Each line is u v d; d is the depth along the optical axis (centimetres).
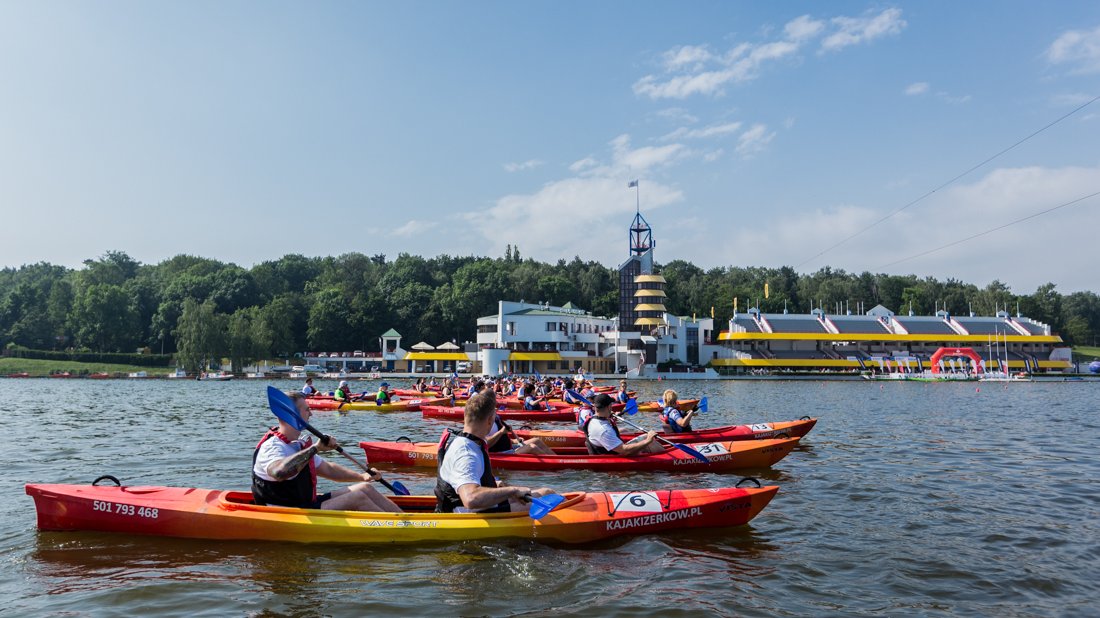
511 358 9119
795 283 15525
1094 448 1927
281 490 852
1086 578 776
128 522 875
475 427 841
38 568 766
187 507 865
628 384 7494
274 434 862
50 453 1736
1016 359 9925
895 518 1048
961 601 701
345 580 734
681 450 1457
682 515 934
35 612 647
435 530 843
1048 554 866
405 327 11650
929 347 10256
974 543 912
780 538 922
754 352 10000
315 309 10988
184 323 9144
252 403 3981
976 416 3139
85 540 862
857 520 1032
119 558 798
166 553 812
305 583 725
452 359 9919
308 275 14188
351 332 11294
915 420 2892
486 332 9925
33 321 11075
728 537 919
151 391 5634
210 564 779
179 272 13412
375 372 9719
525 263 14725
